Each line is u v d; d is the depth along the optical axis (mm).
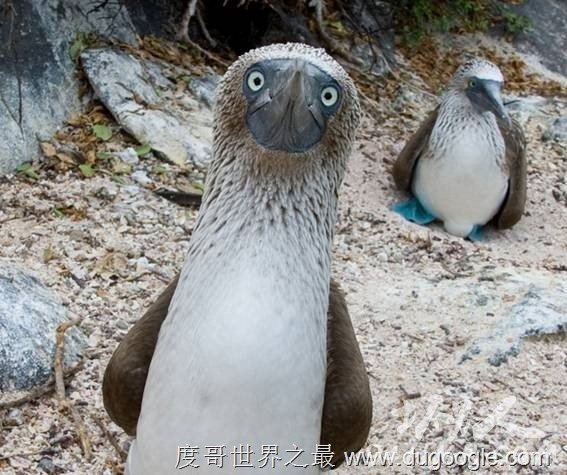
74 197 904
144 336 530
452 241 1025
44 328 693
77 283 794
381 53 1356
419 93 1332
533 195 1176
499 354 777
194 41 1194
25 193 898
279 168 461
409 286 889
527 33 1601
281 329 450
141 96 1024
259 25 1258
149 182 950
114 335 742
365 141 1184
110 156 968
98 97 1013
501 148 1030
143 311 777
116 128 1000
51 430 651
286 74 456
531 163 1254
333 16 1354
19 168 924
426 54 1476
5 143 923
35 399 668
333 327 540
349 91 481
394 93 1310
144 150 981
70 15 1044
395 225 1021
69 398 678
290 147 461
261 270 456
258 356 446
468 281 898
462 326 822
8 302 689
